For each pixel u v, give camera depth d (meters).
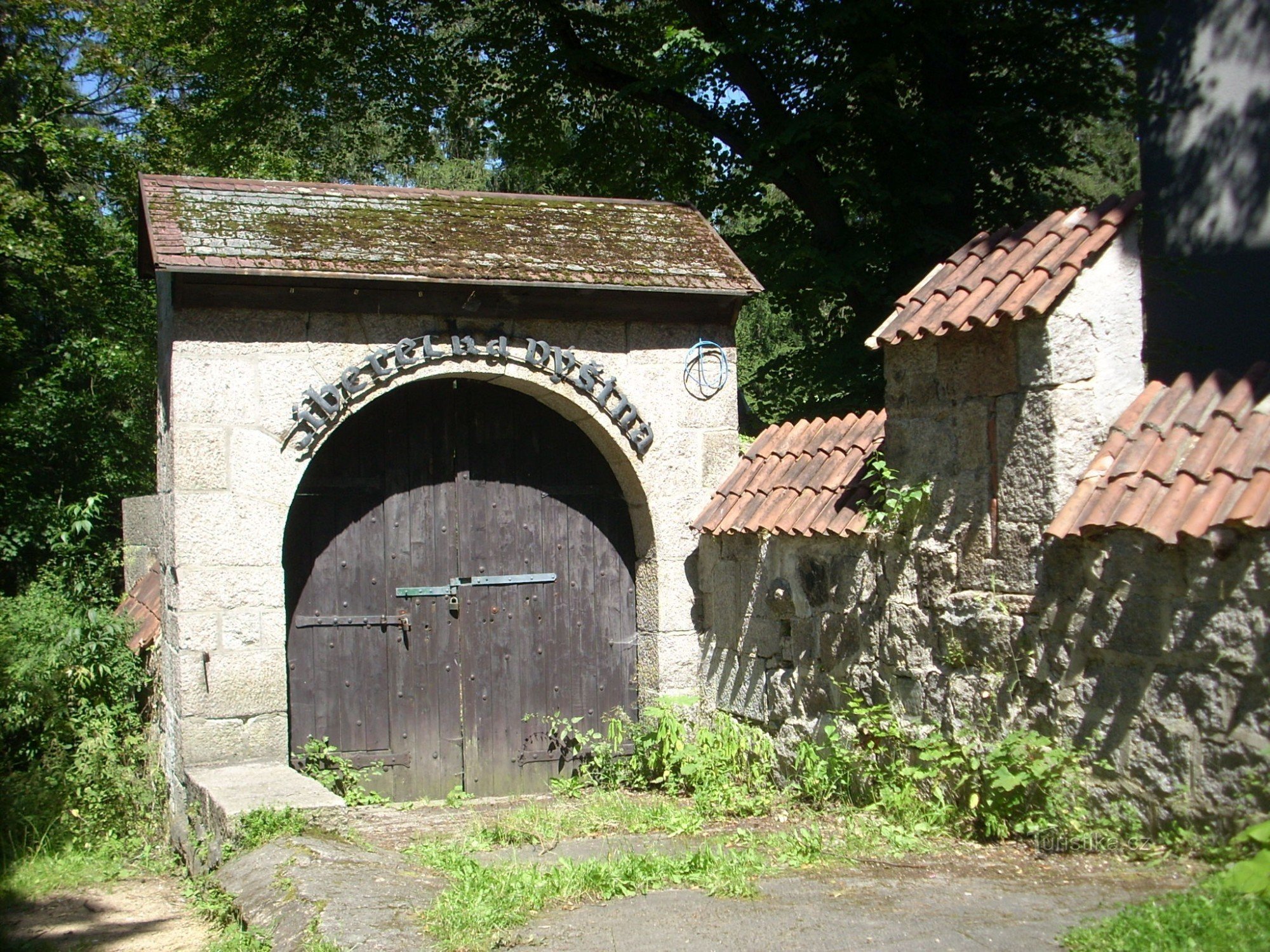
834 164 12.95
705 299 8.55
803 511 7.32
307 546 8.17
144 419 16.25
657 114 15.09
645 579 8.73
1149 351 11.82
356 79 16.38
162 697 8.31
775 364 13.27
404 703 8.31
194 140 16.80
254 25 15.79
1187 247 12.98
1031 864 5.07
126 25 16.28
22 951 5.48
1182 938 3.70
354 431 8.34
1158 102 12.96
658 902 4.73
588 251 8.42
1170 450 5.19
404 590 8.35
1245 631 4.57
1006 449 5.78
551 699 8.65
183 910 6.19
